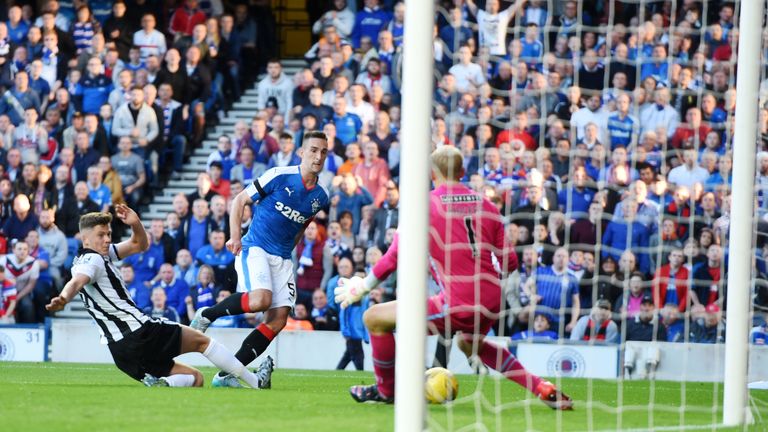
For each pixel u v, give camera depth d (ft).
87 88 144.87
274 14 173.88
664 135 129.49
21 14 151.12
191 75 147.13
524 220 119.96
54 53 147.02
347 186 124.36
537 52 139.03
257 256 74.23
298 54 181.06
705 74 138.62
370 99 140.67
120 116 140.05
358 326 111.24
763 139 111.55
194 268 122.42
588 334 112.27
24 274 125.70
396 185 126.00
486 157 124.88
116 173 136.15
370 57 144.36
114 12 151.33
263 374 71.20
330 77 142.61
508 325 112.57
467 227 55.36
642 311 112.06
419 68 43.11
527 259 113.09
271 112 139.64
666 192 124.88
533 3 141.08
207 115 149.18
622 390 83.61
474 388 78.33
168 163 144.36
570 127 128.67
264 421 49.14
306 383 82.17
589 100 129.39
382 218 124.57
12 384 71.15
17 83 143.84
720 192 124.88
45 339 115.24
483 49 138.62
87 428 44.91
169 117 143.95
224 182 129.70
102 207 133.49
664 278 114.62
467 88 133.80
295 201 74.23
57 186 132.67
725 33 140.26
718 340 100.53
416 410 42.80
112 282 68.59
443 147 56.39
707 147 131.03
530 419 54.39
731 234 58.70
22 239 129.70
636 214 120.98
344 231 122.01
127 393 63.10
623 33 139.74
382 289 112.57
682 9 142.00
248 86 159.43
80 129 139.33
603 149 127.44
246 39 158.92
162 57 148.56
